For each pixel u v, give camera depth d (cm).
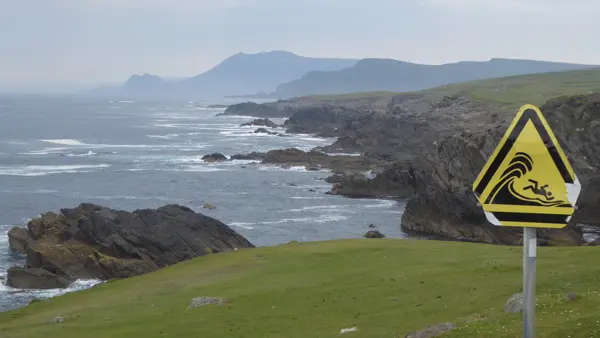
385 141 19562
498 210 906
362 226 10356
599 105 10619
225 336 3603
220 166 17088
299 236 9631
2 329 4291
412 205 10325
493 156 910
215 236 8306
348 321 3575
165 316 4194
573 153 10425
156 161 18088
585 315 2430
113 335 3831
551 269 4059
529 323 904
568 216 895
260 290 4638
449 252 5356
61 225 8319
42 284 6850
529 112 909
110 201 12212
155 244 7819
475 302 3528
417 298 3872
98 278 7175
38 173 15525
